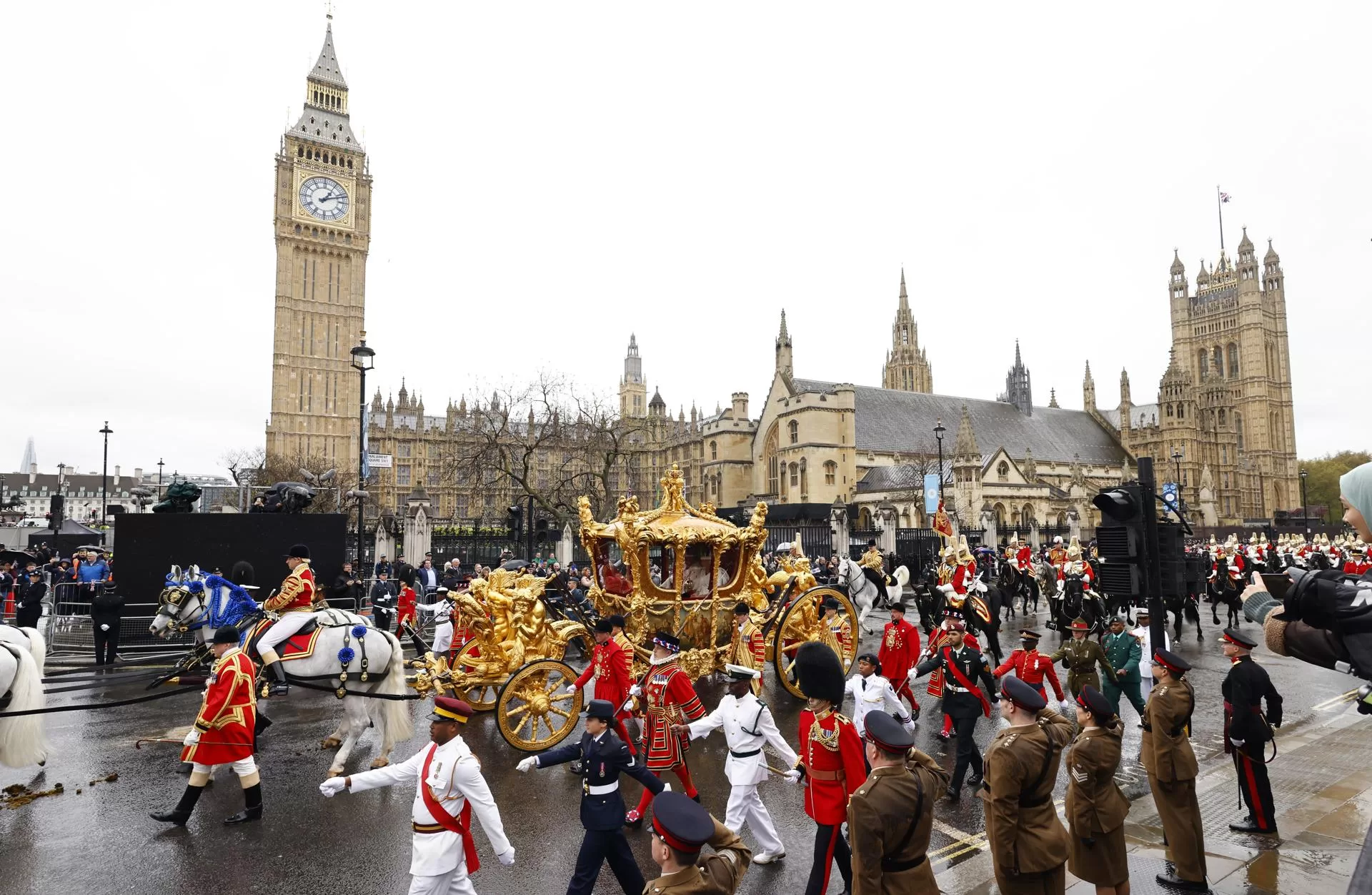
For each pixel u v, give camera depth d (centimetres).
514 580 1380
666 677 950
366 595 2858
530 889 791
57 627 2381
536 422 8775
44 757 1059
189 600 1524
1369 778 1127
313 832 924
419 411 11925
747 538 1539
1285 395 13575
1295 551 4231
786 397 8106
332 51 11112
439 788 629
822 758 712
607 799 696
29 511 12750
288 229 10438
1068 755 696
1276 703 923
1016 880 596
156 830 928
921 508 6769
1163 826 857
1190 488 9962
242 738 947
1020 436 9512
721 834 476
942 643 1094
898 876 534
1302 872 809
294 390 10356
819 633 1636
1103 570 904
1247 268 13188
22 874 812
